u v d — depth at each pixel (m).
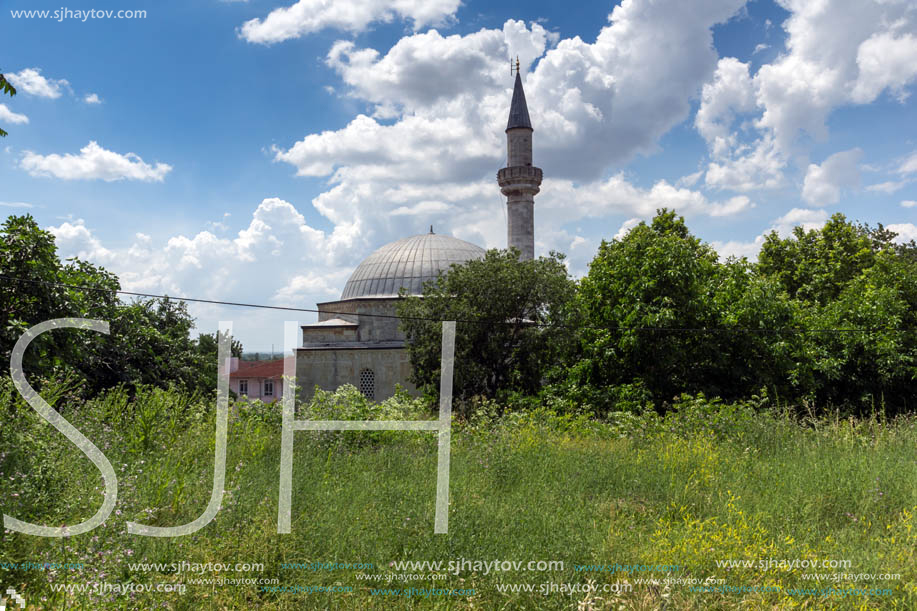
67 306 12.81
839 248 32.34
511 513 7.27
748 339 20.83
